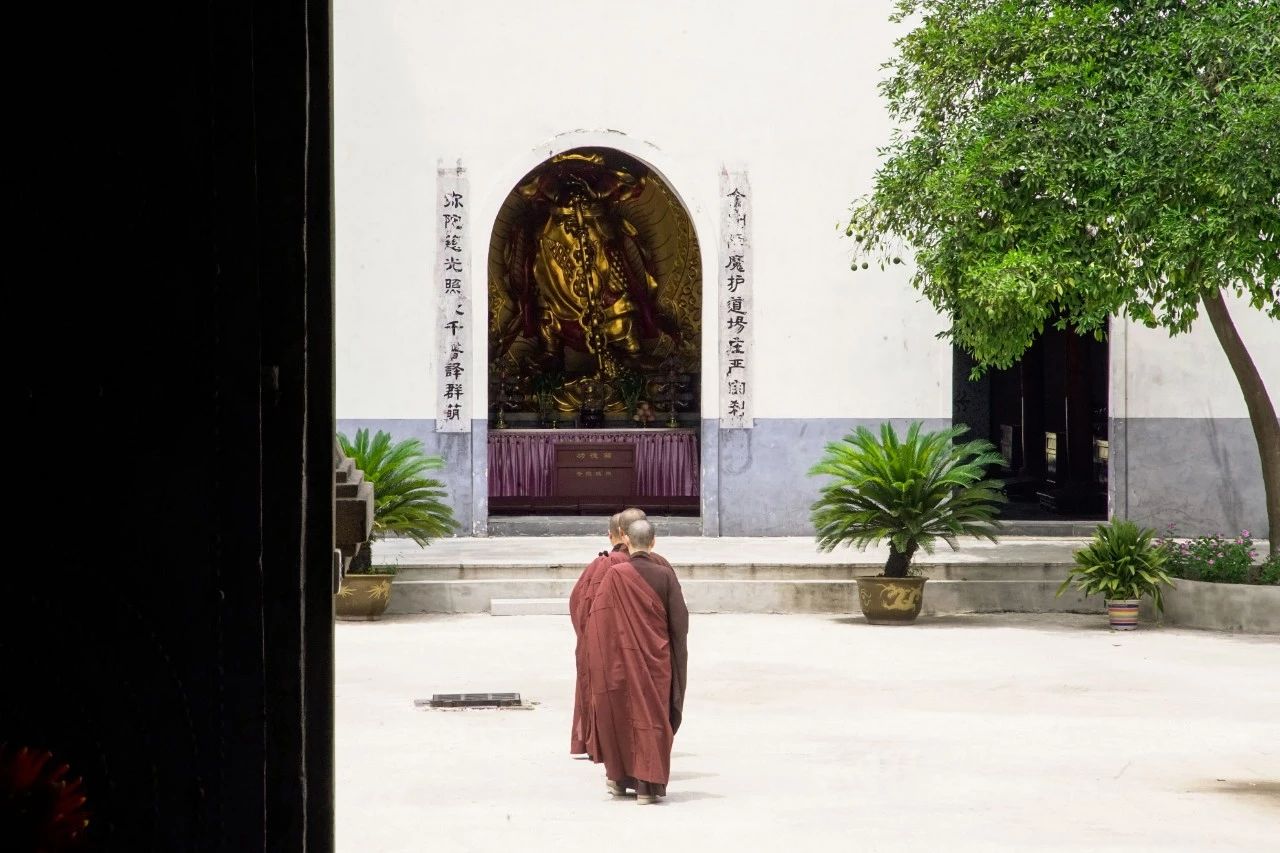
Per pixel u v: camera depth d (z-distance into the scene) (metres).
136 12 2.70
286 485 2.76
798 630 16.88
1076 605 18.31
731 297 21.19
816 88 21.20
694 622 17.45
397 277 20.88
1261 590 16.75
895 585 17.30
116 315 2.70
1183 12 16.42
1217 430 21.41
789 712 12.49
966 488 17.70
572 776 10.23
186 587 2.71
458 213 20.91
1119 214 15.66
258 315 2.72
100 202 2.70
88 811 2.63
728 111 21.20
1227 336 17.69
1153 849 8.43
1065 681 13.87
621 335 24.59
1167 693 13.33
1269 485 17.72
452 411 20.97
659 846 8.41
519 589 17.98
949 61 17.02
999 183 15.98
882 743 11.34
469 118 20.95
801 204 21.20
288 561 2.76
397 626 16.89
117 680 2.70
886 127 21.22
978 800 9.60
